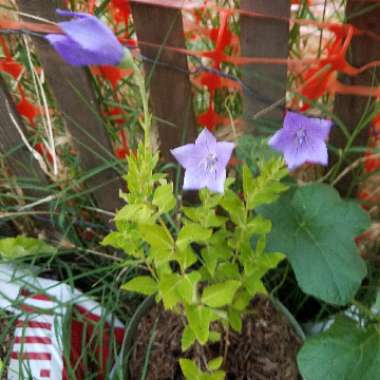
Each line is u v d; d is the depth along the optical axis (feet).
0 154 2.09
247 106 1.88
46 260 2.33
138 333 1.87
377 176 2.15
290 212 1.70
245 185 1.44
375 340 1.60
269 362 1.74
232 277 1.55
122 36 2.08
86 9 2.03
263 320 1.83
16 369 1.95
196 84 2.03
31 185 2.17
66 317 1.97
